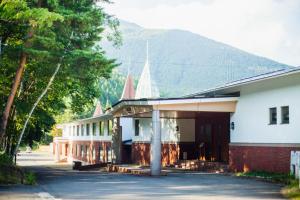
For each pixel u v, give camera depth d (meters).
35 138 34.84
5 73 24.31
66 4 21.61
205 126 32.69
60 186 18.14
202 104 26.02
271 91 23.30
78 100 30.95
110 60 23.33
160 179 22.08
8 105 20.94
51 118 32.34
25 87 27.08
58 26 21.11
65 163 59.25
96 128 51.84
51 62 22.61
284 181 19.53
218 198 14.37
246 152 25.36
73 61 22.58
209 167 28.97
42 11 15.83
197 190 16.84
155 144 24.95
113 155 40.66
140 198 14.29
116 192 16.02
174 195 15.18
